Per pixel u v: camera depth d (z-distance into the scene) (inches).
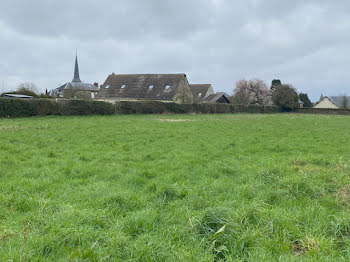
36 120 899.4
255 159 365.7
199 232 149.2
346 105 3041.3
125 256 126.4
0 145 412.2
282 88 2524.6
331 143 510.9
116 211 181.8
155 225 160.6
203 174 286.4
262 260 122.0
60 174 273.3
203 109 1809.8
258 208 173.0
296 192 216.8
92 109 1253.1
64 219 156.9
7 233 143.4
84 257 119.6
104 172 288.0
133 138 541.0
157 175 282.0
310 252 129.6
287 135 636.7
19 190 219.8
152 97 1927.9
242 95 2711.6
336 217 166.2
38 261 122.0
